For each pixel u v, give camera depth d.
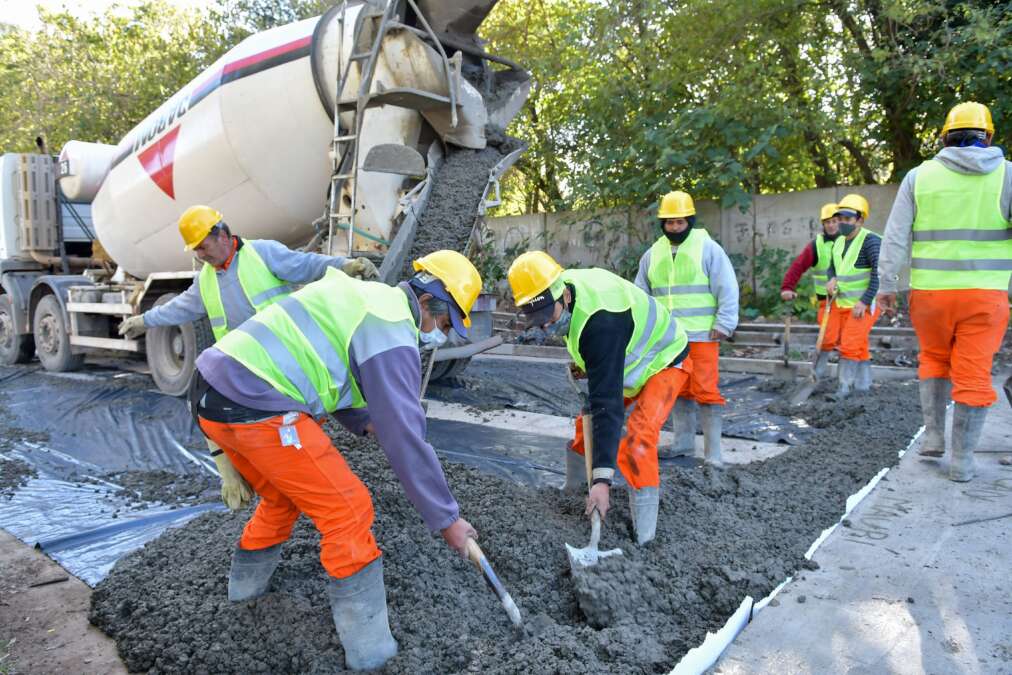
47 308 9.77
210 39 17.14
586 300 3.11
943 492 4.24
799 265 7.04
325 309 2.38
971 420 4.32
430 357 6.28
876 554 3.44
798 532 3.60
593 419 3.10
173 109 7.02
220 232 4.01
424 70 5.94
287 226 6.91
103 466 5.41
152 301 8.03
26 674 2.63
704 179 11.02
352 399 2.50
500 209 18.11
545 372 8.85
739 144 10.91
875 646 2.66
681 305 4.82
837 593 3.07
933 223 4.35
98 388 8.36
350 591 2.41
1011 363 7.93
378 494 3.62
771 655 2.62
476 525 3.50
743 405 6.93
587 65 11.96
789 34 10.73
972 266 4.23
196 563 3.23
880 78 10.29
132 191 7.53
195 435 6.18
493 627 2.74
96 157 9.63
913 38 9.96
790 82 11.44
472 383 7.96
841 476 4.42
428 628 2.68
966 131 4.29
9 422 6.95
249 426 2.33
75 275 10.19
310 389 2.36
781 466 4.69
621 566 3.00
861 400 6.44
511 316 12.19
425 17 6.32
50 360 9.80
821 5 10.55
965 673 2.49
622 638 2.56
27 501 4.60
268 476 2.41
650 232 12.08
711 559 3.23
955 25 10.01
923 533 3.66
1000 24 9.09
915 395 6.54
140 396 7.84
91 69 17.80
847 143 11.95
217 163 6.62
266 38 6.48
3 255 10.60
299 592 2.90
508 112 6.98
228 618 2.74
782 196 11.27
